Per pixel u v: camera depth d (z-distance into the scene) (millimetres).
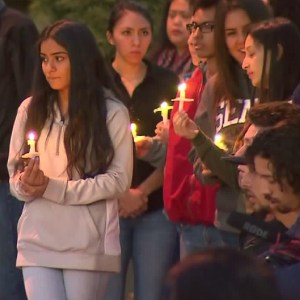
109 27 20734
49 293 16203
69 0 32500
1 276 21141
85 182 16391
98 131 16609
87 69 16750
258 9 16953
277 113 11641
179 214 17906
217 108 17000
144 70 20500
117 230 16734
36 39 21094
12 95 20906
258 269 7918
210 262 7887
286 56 15469
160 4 30938
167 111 19250
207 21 17875
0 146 20828
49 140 16797
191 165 17766
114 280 19734
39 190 16203
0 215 20984
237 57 16812
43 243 16375
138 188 19656
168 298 7855
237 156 13445
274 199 10750
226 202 16531
